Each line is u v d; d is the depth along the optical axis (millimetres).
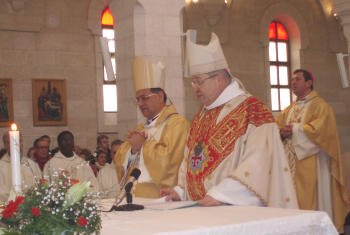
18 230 2439
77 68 14828
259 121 3723
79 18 14914
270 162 3635
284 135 6727
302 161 6664
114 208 3443
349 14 9406
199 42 15828
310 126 6598
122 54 7945
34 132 14281
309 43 17609
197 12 15859
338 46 17953
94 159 9930
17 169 2975
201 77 3887
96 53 15023
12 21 14125
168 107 4961
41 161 8742
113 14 8109
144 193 4641
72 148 8422
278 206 3602
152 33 7645
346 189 6777
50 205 2434
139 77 4941
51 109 14461
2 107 13977
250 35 16672
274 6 17047
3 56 14078
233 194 3473
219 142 3779
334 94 17891
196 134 3986
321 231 3033
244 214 3035
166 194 3967
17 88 14172
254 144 3619
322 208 6727
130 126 7930
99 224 2525
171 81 7684
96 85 14992
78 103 14805
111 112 15242
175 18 7785
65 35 14742
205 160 3809
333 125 6738
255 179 3496
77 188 2451
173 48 7738
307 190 6652
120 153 5074
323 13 17844
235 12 16469
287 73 17578
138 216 3119
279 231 2887
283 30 17641
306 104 6906
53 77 14570
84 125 14836
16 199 2463
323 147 6645
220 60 3889
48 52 14539
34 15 14367
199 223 2781
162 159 4660
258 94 16734
